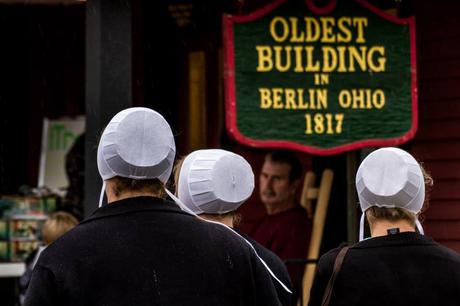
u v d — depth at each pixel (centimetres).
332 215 1262
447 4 1235
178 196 672
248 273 478
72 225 1056
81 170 1552
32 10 1631
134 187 478
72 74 1645
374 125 1006
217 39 1355
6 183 1623
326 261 621
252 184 682
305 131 996
